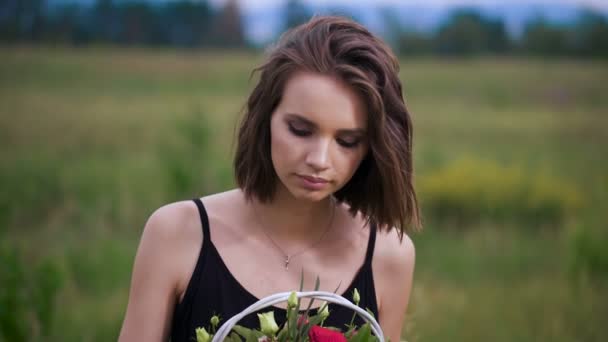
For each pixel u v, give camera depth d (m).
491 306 4.77
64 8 46.41
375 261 1.68
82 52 37.03
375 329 1.38
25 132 12.89
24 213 6.80
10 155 10.27
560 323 4.43
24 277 3.19
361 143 1.46
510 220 7.30
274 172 1.55
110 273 4.73
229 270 1.55
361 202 1.64
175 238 1.55
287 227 1.61
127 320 1.54
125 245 5.71
